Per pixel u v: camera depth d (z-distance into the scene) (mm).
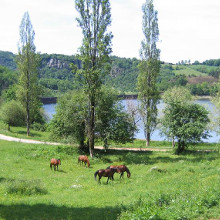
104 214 14141
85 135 41406
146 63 53594
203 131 39906
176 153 40688
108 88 42438
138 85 54031
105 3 38469
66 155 38031
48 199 17766
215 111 44781
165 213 12383
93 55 39125
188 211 12523
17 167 29656
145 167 31141
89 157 37531
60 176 26750
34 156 35781
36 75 66188
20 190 19688
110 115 40438
